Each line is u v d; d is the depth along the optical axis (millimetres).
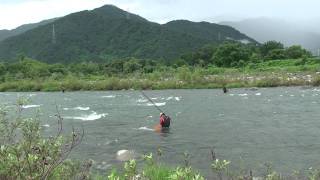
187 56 163125
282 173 15797
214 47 162625
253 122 31297
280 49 144875
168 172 11039
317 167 16750
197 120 33406
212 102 48062
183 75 80438
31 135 6027
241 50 141375
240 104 44688
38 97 67375
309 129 27219
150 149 21844
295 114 35094
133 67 126062
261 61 133875
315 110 37281
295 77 76250
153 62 142125
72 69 132875
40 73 124500
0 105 6820
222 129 28391
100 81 88875
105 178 11961
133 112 41000
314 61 111688
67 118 36688
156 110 42094
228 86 73938
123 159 18828
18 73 119562
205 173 15391
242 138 24578
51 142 6000
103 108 45875
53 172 6902
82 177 7875
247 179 9508
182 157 19375
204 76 83688
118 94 69562
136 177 6492
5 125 6363
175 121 33219
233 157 19156
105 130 29250
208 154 20016
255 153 20047
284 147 21469
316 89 62062
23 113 39219
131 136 26438
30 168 5582
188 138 25125
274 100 47688
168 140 24656
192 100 52031
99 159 18891
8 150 5922
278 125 29391
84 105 50250
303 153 19828
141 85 80062
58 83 90375
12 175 5727
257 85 72438
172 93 65688
